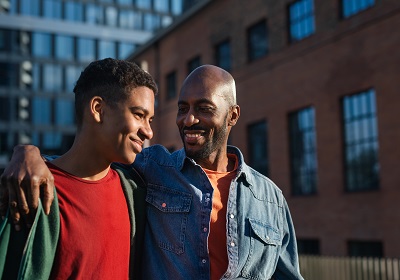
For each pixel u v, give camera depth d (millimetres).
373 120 14406
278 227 2963
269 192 3004
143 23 54500
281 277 3014
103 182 2371
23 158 1968
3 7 49906
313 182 16344
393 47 13664
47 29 50750
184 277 2568
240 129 19484
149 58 27594
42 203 2016
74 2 52000
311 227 16078
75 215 2189
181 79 24328
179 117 2818
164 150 2912
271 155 17922
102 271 2217
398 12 13578
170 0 55906
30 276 1992
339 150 15281
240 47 19828
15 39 49938
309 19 16750
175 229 2652
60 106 50406
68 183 2250
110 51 52812
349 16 15125
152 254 2641
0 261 1925
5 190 1944
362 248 14438
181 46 24359
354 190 14867
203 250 2604
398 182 13281
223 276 2615
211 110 2736
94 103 2279
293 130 17250
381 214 13734
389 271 10812
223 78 2805
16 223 1961
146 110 2326
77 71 51438
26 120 49250
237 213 2773
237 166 2908
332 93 15578
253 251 2752
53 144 49688
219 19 21281
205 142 2766
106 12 53062
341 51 15320
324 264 11961
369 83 14328
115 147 2287
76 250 2141
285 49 17516
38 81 50125
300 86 16797
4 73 49219
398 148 13336
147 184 2801
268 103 18156
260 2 18844
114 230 2312
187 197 2703
